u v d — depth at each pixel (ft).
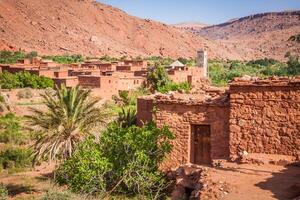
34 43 634.02
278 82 51.65
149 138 57.77
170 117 58.75
